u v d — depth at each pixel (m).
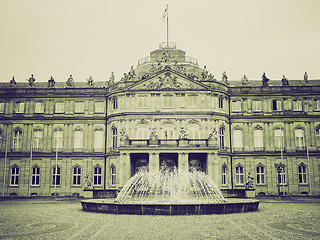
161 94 73.50
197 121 72.75
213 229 30.58
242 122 78.25
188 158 71.06
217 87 75.19
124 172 67.19
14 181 77.19
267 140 77.69
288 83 80.62
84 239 26.81
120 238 27.17
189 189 64.75
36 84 85.12
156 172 66.31
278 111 78.69
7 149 78.00
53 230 30.64
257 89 79.31
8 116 79.19
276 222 34.38
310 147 77.12
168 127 72.69
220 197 61.59
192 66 82.31
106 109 79.38
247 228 31.06
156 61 83.56
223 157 74.56
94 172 77.56
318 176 76.19
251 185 65.69
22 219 37.44
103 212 41.97
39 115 79.25
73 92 79.88
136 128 72.81
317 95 78.56
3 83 86.06
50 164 77.56
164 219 36.22
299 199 64.62
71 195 76.12
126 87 74.56
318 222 34.56
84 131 78.56
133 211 40.12
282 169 76.50
